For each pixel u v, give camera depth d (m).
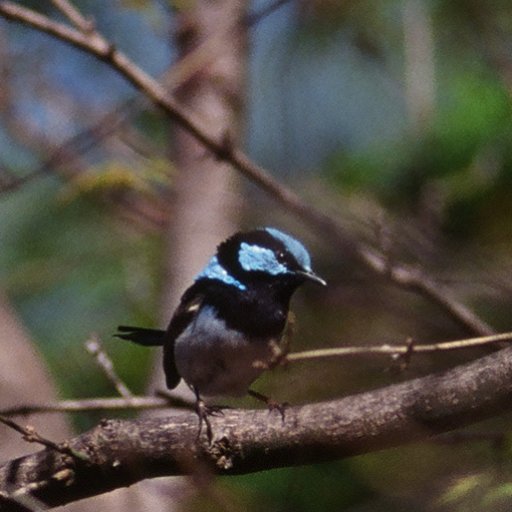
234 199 12.69
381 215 12.12
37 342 14.27
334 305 13.09
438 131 14.05
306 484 12.30
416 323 12.86
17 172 14.72
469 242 13.45
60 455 7.70
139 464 7.59
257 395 10.36
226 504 9.41
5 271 14.74
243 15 11.39
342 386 10.54
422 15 12.93
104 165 12.60
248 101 13.54
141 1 11.34
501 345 9.49
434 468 10.47
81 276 14.66
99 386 13.76
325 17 13.90
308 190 13.77
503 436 8.58
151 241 14.55
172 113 11.05
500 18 13.51
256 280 10.30
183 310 10.20
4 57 14.02
